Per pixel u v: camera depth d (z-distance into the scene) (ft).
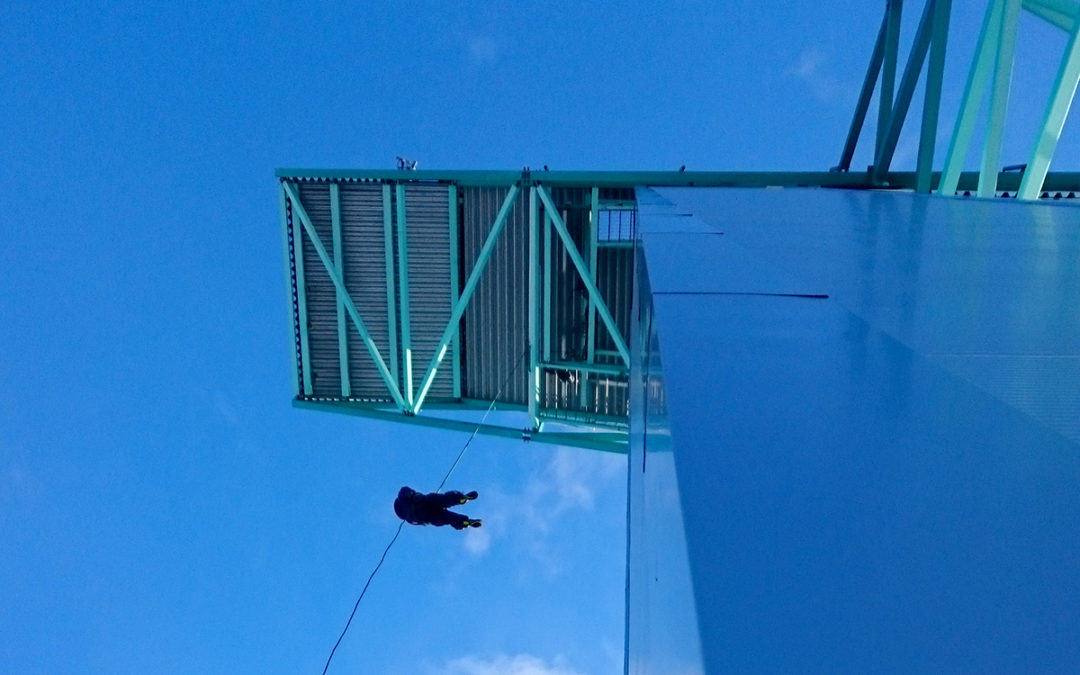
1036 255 9.12
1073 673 2.51
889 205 16.89
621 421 35.70
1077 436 3.96
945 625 2.73
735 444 3.90
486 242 33.60
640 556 11.16
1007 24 19.04
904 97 28.07
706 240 10.57
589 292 34.09
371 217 34.91
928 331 5.70
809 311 6.34
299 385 37.27
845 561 3.06
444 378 37.68
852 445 3.86
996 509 3.30
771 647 2.70
